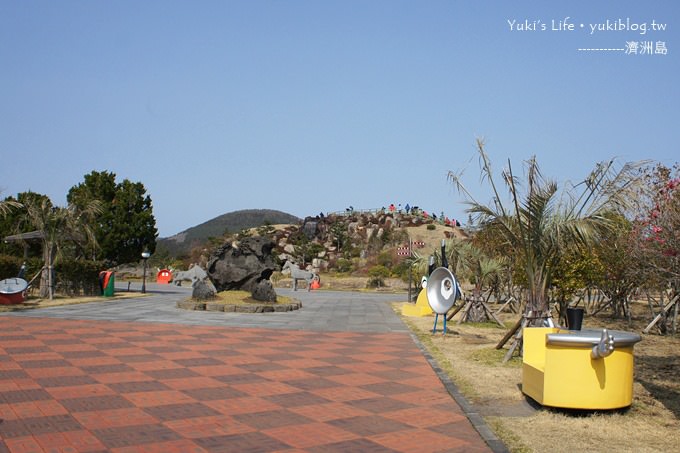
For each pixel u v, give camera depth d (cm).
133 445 571
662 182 1284
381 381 921
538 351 852
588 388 716
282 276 5041
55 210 2338
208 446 576
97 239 2881
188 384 848
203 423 655
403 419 698
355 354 1192
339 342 1373
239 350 1186
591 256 1595
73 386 808
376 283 4875
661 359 1213
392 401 788
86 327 1476
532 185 1123
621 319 2234
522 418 709
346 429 650
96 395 762
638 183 1101
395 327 1755
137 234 3062
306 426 657
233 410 714
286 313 2152
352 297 3516
